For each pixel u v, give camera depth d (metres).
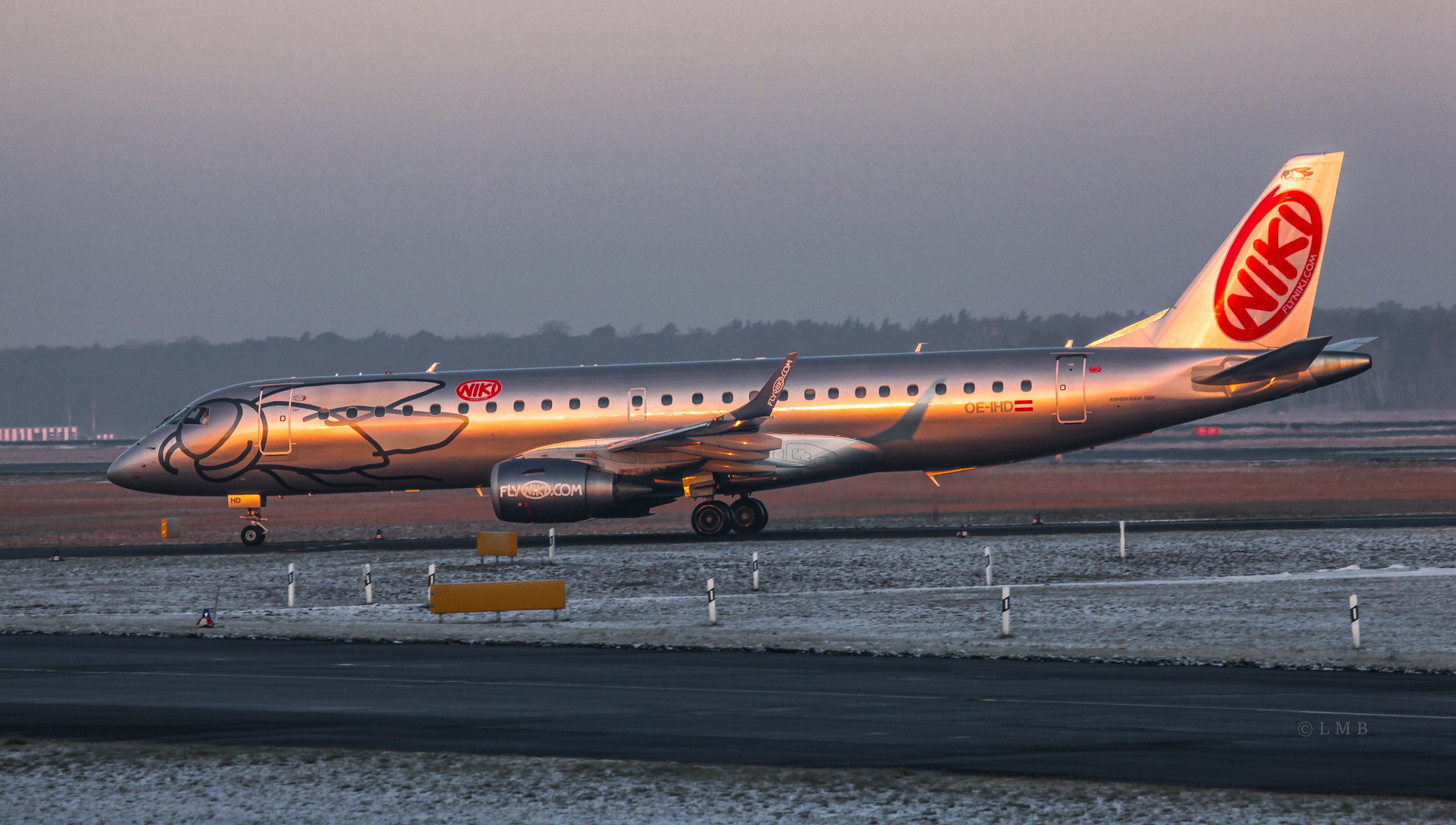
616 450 142.88
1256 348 140.00
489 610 96.75
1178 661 71.88
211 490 158.62
